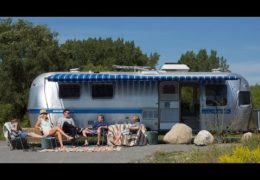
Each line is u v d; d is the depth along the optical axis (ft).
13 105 108.88
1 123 98.07
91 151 52.11
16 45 113.91
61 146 54.70
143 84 65.10
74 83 64.54
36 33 126.11
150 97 65.16
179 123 62.95
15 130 55.06
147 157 45.47
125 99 64.75
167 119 65.57
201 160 38.55
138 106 64.95
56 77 63.62
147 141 60.08
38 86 64.95
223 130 65.00
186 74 65.57
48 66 115.24
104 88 64.75
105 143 60.08
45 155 48.65
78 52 178.81
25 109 111.24
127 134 57.62
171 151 49.73
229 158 34.35
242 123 66.03
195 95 67.15
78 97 64.49
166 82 65.72
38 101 64.54
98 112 64.49
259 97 110.01
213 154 40.16
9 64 109.91
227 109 65.67
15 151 52.95
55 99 64.39
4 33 124.06
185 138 60.08
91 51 179.73
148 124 65.10
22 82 111.65
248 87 66.69
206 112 65.82
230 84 65.98
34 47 115.34
